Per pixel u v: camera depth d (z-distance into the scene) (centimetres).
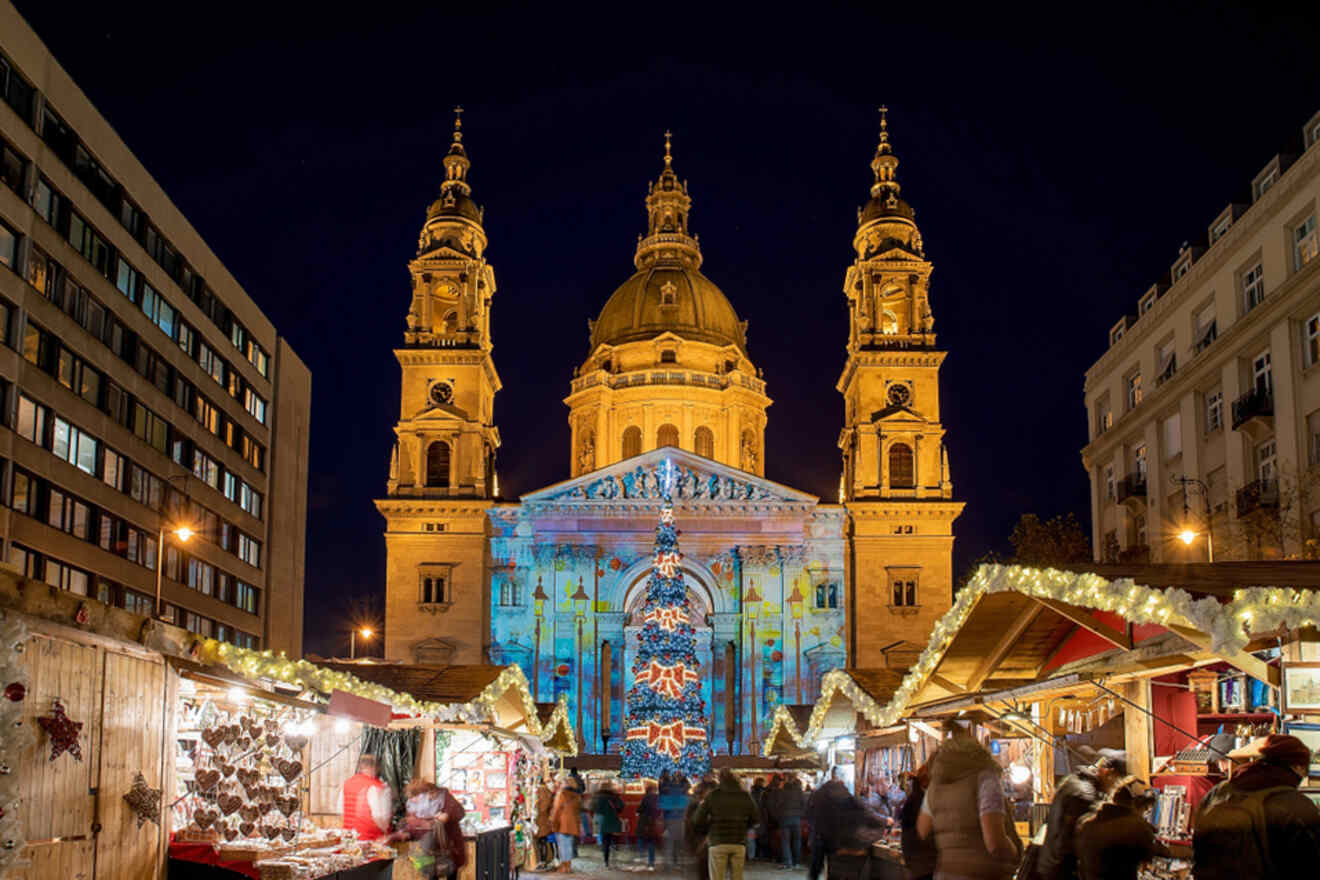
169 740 1669
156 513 6219
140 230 6094
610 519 9231
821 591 9162
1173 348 5459
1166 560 5391
